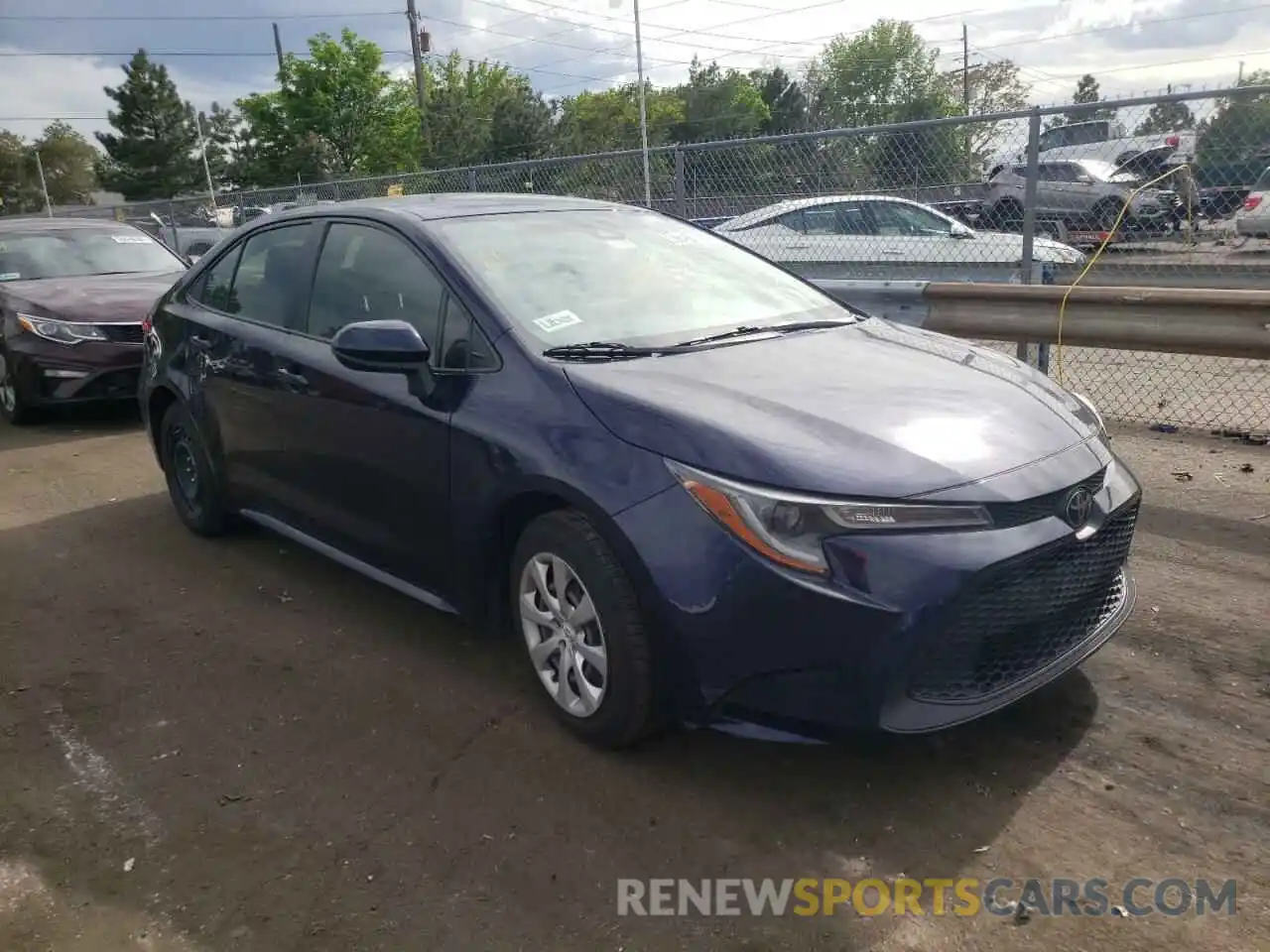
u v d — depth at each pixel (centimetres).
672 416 295
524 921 252
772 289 428
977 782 299
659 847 277
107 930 256
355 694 364
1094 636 315
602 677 306
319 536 428
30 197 9788
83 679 384
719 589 273
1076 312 633
